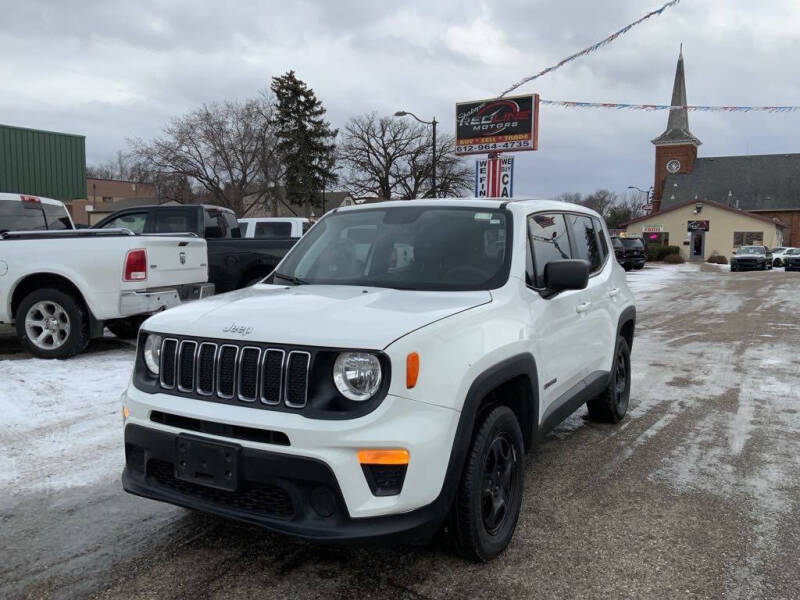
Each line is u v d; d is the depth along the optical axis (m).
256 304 3.16
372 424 2.54
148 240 7.44
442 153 51.56
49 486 4.05
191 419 2.84
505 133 20.39
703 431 5.44
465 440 2.83
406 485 2.58
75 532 3.46
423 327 2.77
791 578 3.08
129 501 3.86
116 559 3.18
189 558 3.20
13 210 9.43
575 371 4.36
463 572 3.10
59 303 7.36
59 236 7.62
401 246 3.86
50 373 6.79
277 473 2.60
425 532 2.64
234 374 2.76
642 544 3.41
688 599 2.89
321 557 3.21
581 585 3.00
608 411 5.48
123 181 84.44
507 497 3.35
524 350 3.38
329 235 4.25
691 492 4.11
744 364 8.48
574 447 5.00
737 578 3.08
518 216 3.91
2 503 3.81
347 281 3.75
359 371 2.58
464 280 3.54
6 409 5.57
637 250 37.66
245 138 54.28
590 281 4.84
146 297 7.45
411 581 3.00
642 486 4.21
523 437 3.60
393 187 54.44
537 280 3.84
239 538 3.40
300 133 53.97
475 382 2.91
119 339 8.99
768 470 4.52
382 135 53.22
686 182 67.38
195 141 53.34
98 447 4.74
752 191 64.62
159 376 3.00
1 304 7.39
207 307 3.23
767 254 40.31
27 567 3.09
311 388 2.61
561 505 3.90
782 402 6.44
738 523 3.66
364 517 2.56
